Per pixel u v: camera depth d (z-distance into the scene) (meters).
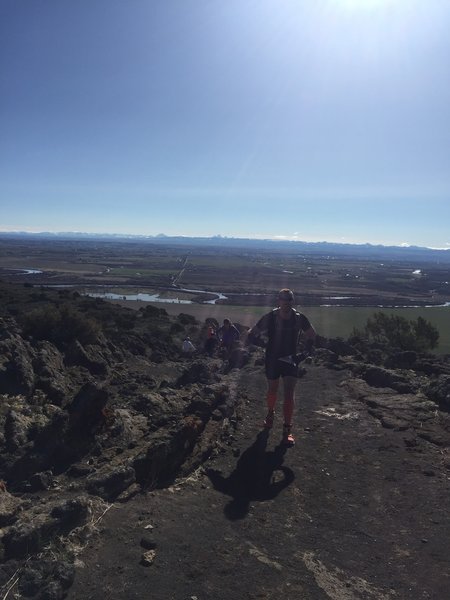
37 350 9.11
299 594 3.27
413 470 5.28
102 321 20.47
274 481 4.98
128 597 3.10
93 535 3.70
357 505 4.55
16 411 6.41
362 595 3.32
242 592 3.25
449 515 4.38
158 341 16.14
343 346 13.12
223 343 14.08
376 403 7.57
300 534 4.04
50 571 3.23
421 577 3.54
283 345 6.12
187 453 5.36
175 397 7.73
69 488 4.36
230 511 4.33
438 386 7.69
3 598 3.00
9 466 5.08
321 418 7.05
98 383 5.77
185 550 3.64
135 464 4.75
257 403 7.88
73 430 5.36
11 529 3.58
